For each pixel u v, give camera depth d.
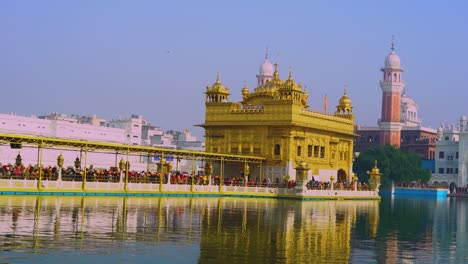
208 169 82.44
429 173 170.12
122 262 26.66
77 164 68.75
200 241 33.00
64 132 132.38
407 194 159.38
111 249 29.28
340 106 107.19
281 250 31.22
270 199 80.12
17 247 28.44
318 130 97.88
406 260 30.72
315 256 30.05
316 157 97.88
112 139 147.75
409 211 73.06
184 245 31.45
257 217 48.41
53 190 59.88
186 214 47.31
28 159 115.69
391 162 159.88
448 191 161.75
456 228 49.25
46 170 62.75
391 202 101.19
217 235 35.66
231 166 97.94
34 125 126.06
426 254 33.06
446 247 36.28
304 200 82.25
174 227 38.44
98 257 27.31
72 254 27.59
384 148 163.38
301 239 35.78
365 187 103.06
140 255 28.30
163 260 27.48
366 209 70.88
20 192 57.31
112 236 33.09
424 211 75.06
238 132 96.75
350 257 30.48
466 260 31.55
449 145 184.75
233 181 84.88
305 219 49.31
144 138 197.75
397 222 52.84
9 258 26.12
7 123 120.19
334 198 90.00
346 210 65.69
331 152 101.75
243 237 35.31
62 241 30.59
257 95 100.56
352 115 107.19
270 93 99.38
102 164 132.62
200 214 48.03
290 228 41.47
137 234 34.38
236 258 28.52
